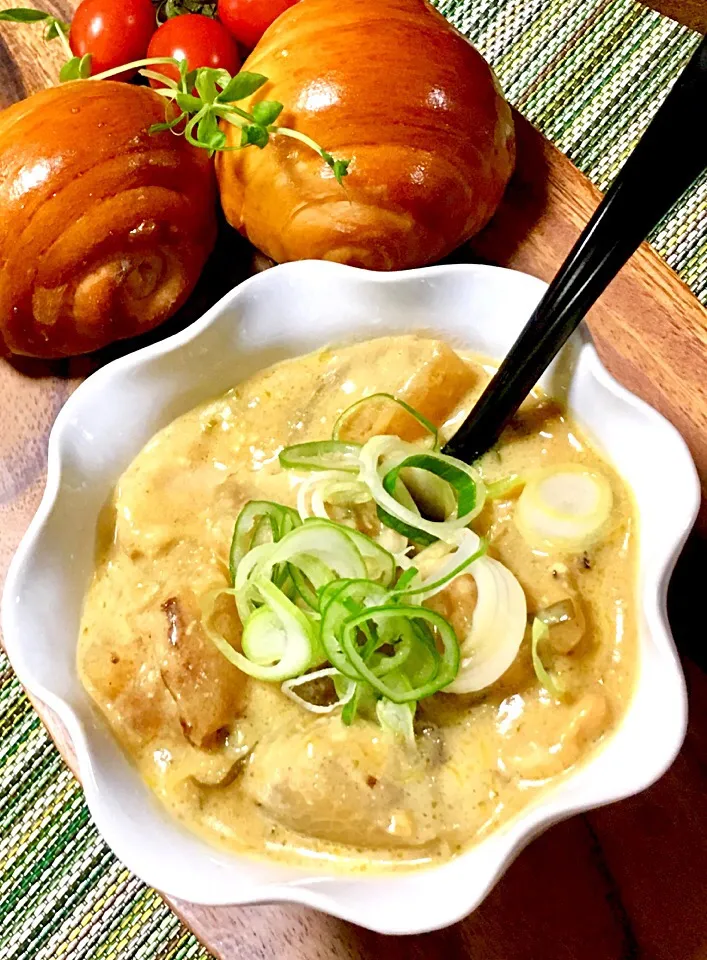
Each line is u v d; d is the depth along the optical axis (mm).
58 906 291
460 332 250
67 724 212
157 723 225
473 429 232
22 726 299
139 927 289
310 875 212
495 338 246
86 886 292
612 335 269
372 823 214
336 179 245
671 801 241
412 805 214
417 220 259
